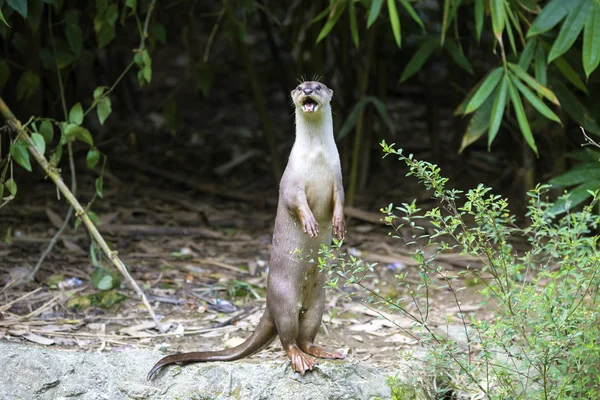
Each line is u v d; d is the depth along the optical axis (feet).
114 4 24.94
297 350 19.21
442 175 35.42
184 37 35.55
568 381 17.67
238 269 27.27
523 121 23.81
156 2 28.89
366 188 35.06
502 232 18.56
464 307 24.93
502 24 23.12
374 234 30.94
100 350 21.21
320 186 18.85
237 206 33.73
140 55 24.34
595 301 18.16
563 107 27.14
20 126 23.17
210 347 21.81
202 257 28.30
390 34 32.86
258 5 33.63
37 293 24.44
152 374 19.30
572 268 18.17
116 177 35.06
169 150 39.14
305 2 35.09
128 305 24.18
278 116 44.75
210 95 47.67
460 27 32.45
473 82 33.73
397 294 25.99
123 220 31.19
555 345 17.33
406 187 35.12
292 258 18.97
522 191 31.22
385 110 30.73
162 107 44.96
